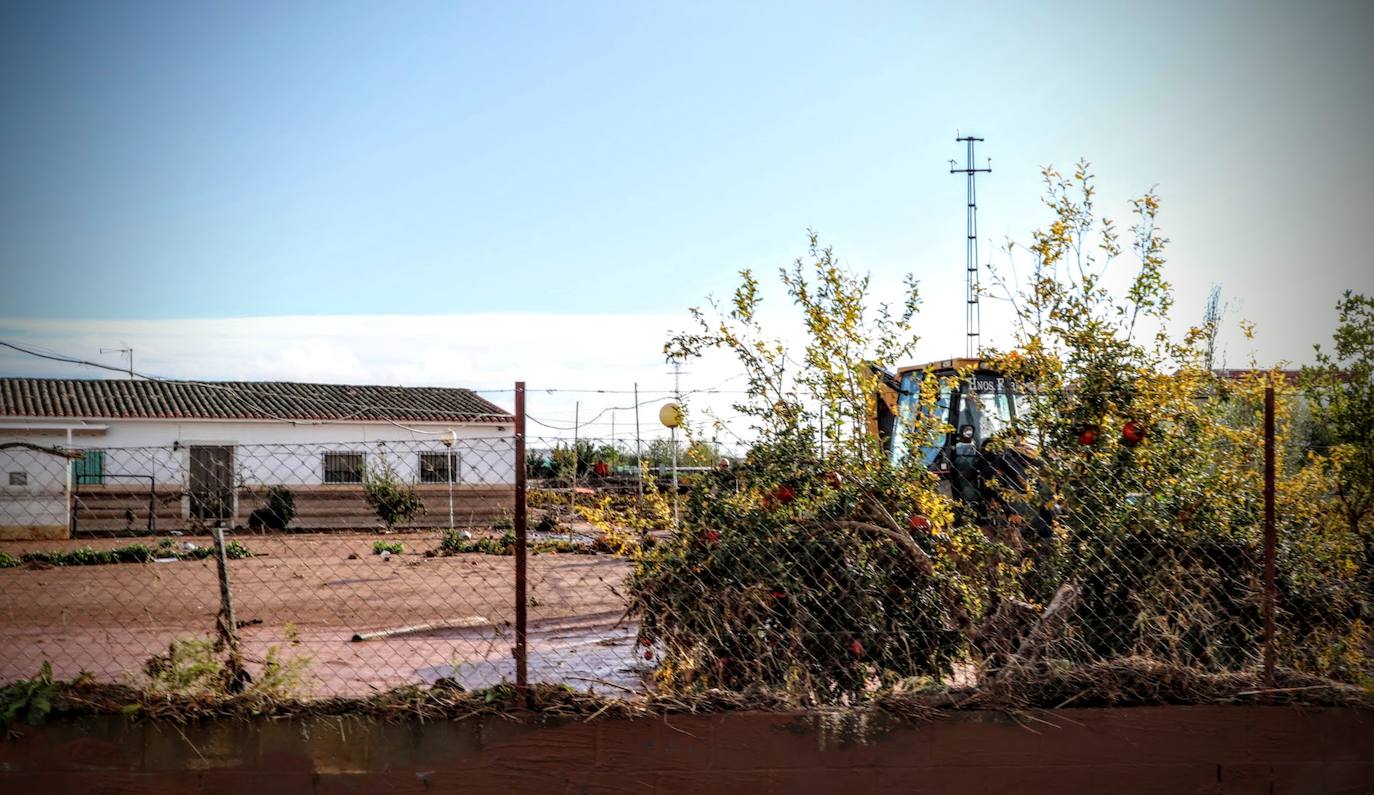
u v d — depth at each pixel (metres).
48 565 15.87
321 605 12.12
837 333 6.02
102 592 13.21
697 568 5.88
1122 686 5.47
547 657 8.21
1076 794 5.34
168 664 5.47
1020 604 5.89
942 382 6.89
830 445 6.07
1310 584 6.05
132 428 26.39
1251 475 6.19
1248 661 5.85
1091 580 5.98
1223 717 5.42
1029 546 6.06
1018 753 5.33
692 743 5.21
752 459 6.07
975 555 5.94
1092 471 6.03
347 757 5.15
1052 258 6.25
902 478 6.04
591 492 6.14
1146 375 6.18
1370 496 6.34
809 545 5.84
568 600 11.14
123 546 16.95
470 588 13.50
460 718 5.17
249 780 5.14
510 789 5.18
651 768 5.20
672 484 6.14
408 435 28.23
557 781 5.19
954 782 5.30
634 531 6.06
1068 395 6.21
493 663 7.96
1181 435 6.21
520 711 5.21
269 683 5.34
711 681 5.73
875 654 5.85
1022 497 6.13
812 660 5.73
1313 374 6.70
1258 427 6.42
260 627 10.49
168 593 13.11
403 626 10.46
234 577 14.92
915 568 5.91
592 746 5.20
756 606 5.77
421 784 5.16
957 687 5.48
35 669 7.86
